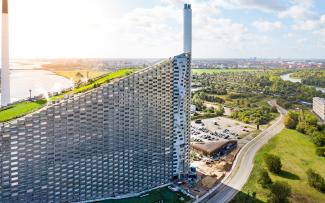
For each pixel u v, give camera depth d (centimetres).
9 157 17225
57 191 18950
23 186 17800
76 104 19025
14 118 18500
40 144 18100
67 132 18925
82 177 19775
